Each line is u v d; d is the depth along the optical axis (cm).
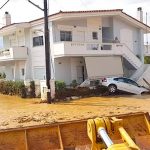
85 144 796
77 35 3641
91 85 3294
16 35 4081
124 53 3725
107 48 3600
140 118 865
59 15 3353
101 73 3509
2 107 2591
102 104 2562
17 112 2269
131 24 4094
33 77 3788
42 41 3606
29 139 773
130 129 837
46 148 773
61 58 3491
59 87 2958
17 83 3403
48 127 794
